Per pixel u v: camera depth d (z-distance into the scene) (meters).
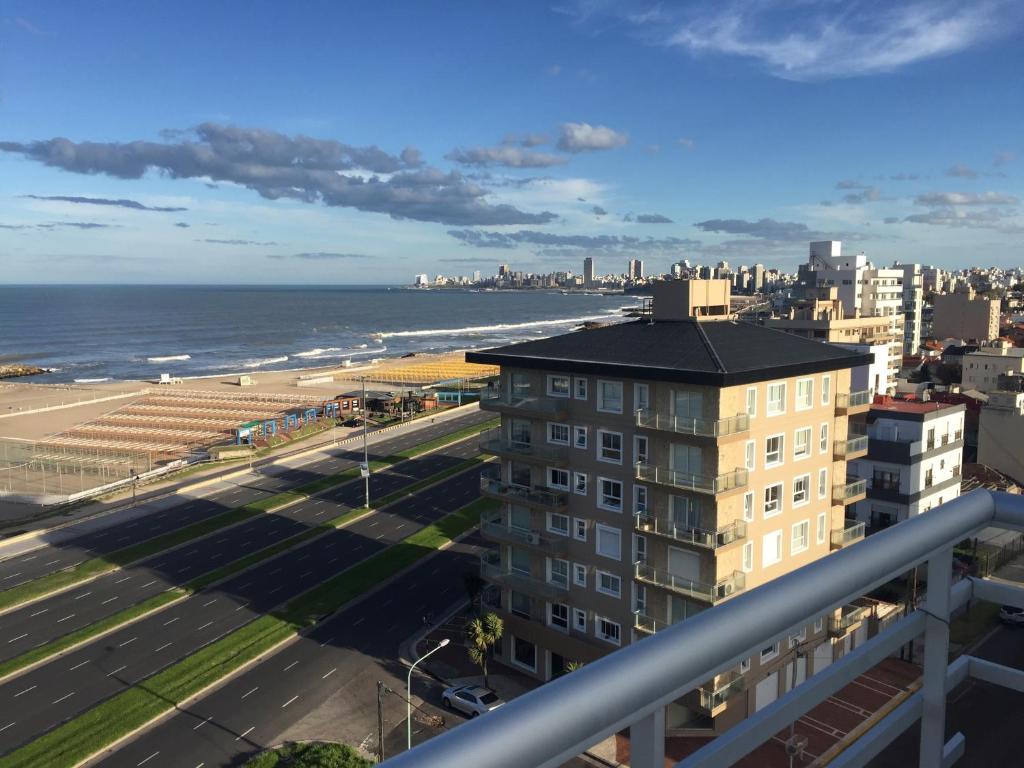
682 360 43.66
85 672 53.53
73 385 195.00
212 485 102.31
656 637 4.89
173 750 44.66
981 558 62.62
